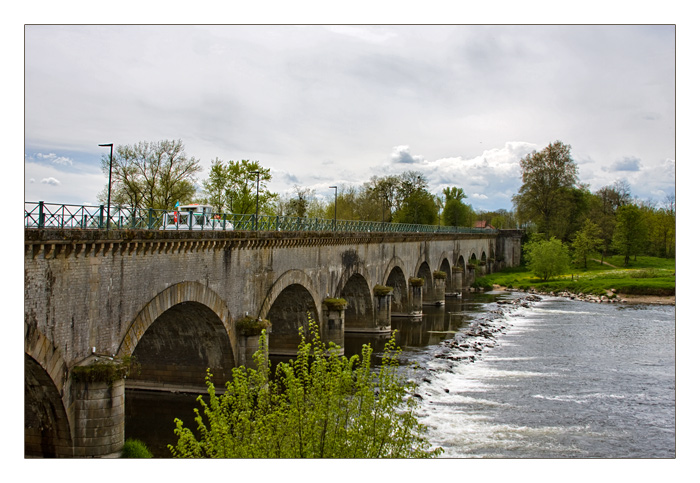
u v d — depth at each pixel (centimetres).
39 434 2311
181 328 3441
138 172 6184
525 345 5581
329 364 1972
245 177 7562
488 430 3253
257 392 1998
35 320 2072
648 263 11962
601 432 3262
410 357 4941
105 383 2300
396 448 1866
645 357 5106
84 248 2266
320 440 1794
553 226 12900
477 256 12225
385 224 7681
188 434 1841
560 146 13125
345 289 6031
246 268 3550
